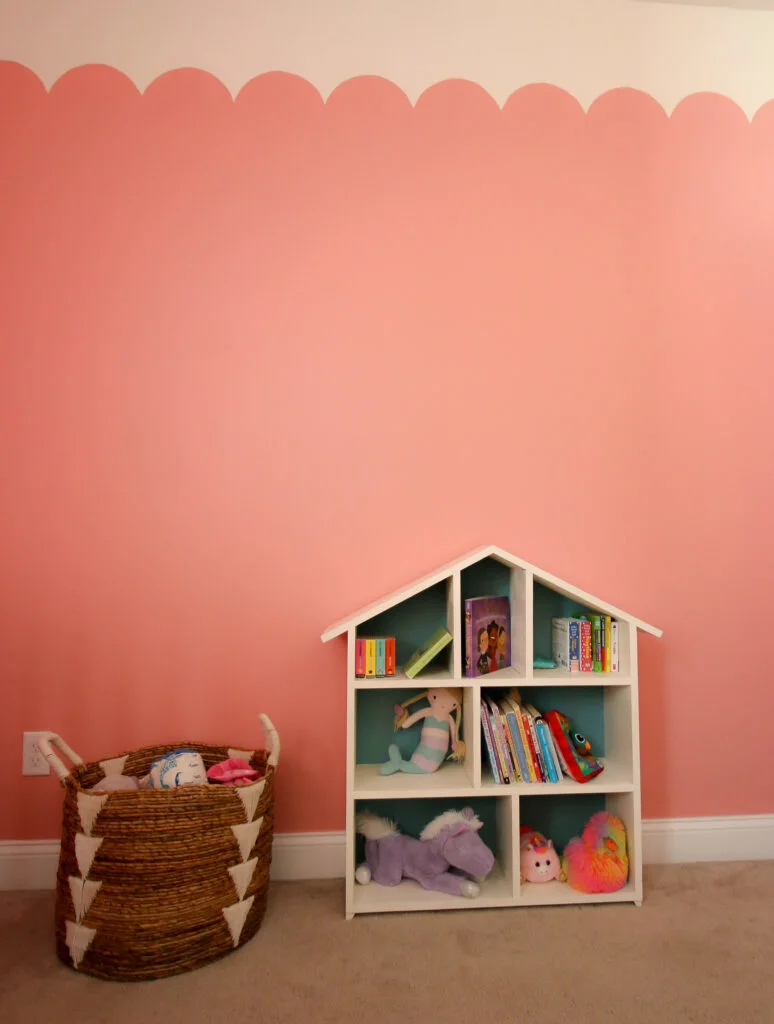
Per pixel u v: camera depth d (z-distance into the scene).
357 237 1.91
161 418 1.82
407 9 1.97
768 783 1.90
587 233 1.97
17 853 1.72
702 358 1.97
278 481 1.84
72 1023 1.21
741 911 1.59
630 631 1.67
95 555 1.78
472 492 1.88
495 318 1.93
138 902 1.33
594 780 1.66
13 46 1.85
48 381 1.80
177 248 1.85
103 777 1.58
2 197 1.81
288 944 1.45
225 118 1.89
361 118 1.93
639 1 2.04
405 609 1.86
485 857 1.59
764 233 2.02
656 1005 1.26
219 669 1.80
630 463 1.93
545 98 1.99
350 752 1.58
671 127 2.02
